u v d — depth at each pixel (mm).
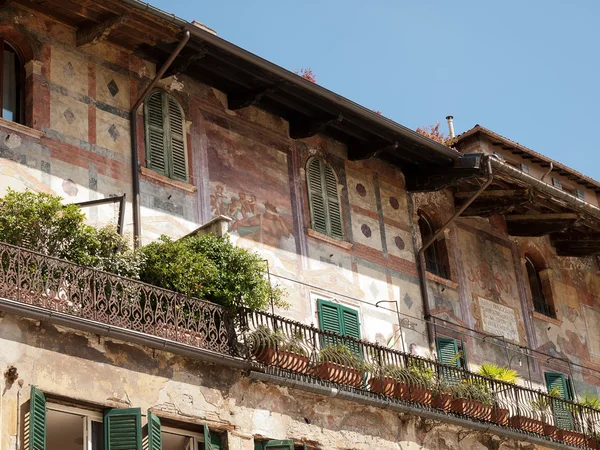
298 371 23859
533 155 33500
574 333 34844
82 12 24078
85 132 24188
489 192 31672
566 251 35562
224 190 26344
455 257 31656
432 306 30203
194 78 26688
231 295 23000
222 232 24000
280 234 27109
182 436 21891
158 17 24094
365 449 25156
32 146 23172
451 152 29875
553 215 33219
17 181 22672
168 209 25016
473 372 28953
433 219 31719
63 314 20141
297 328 25172
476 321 31375
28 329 19875
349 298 28000
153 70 25953
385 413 26000
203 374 22344
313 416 24344
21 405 19344
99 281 21031
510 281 33250
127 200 24359
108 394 20625
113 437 20391
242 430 22688
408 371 26391
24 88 23797
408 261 30094
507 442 28875
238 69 26125
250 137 27422
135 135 24953
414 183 30953
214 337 22578
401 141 29391
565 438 30062
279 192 27531
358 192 29562
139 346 21375
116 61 25328
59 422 20047
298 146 28484
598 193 36312
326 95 26953
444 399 26922
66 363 20203
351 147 29688
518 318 32938
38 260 20250
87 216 23500
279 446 23109
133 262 22297
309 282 27234
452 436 27531
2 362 19328
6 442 18922
